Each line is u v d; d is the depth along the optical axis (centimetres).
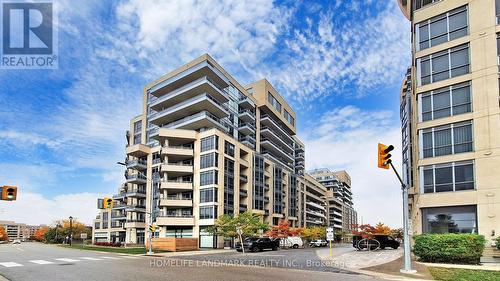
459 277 1534
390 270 1798
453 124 2562
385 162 1619
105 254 3356
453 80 2600
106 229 8706
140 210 6575
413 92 3238
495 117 2377
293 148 9144
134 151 6419
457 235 2094
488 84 2438
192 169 5612
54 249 4575
